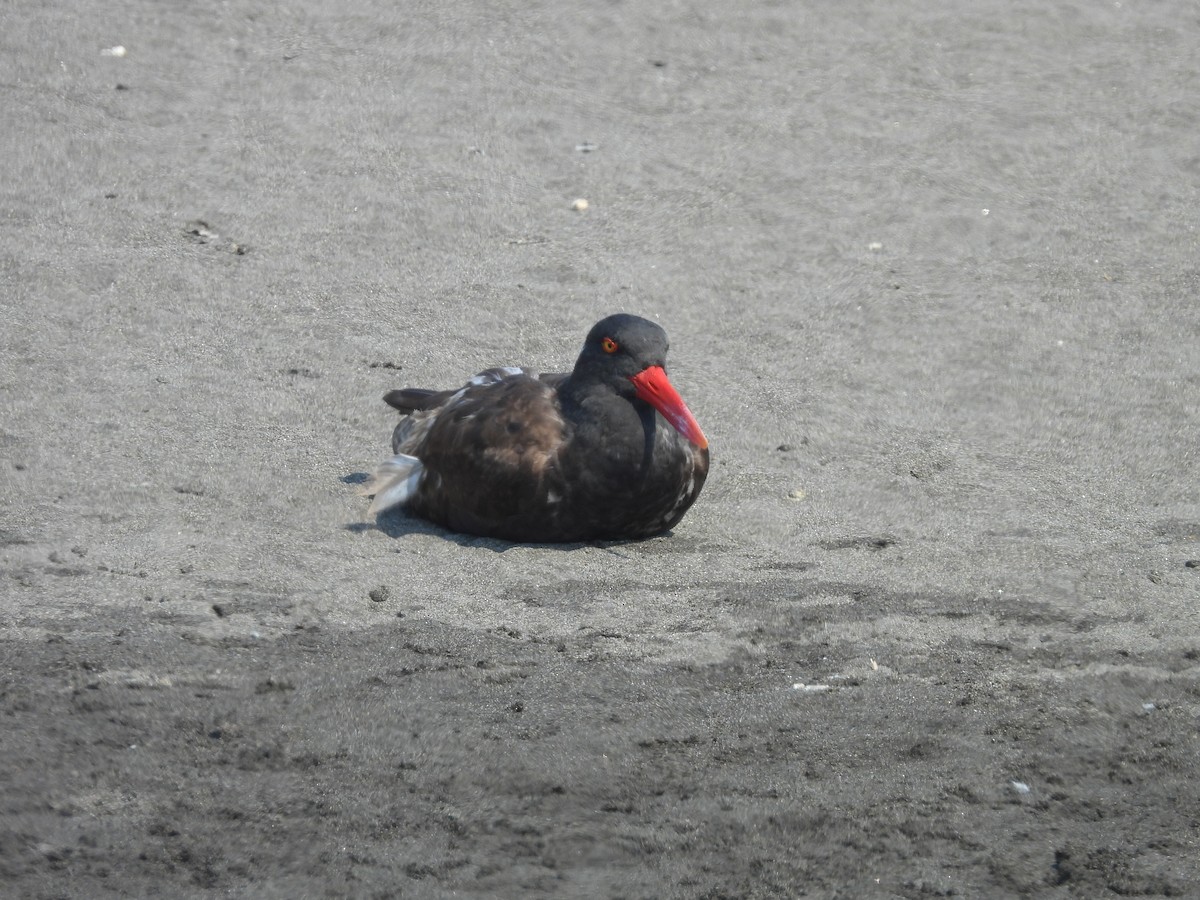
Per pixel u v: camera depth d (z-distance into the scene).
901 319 17.05
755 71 22.83
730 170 20.23
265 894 7.46
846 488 13.27
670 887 7.65
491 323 16.59
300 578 10.79
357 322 16.38
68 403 14.03
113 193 18.77
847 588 11.07
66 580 10.50
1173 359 16.28
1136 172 20.50
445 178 19.73
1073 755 8.83
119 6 23.25
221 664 9.42
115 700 8.90
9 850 7.62
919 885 7.71
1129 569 11.55
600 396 11.41
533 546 11.73
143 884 7.48
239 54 22.44
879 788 8.47
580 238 18.61
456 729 8.83
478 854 7.82
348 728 8.80
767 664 9.81
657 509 11.75
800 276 17.98
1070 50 23.70
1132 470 13.87
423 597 10.61
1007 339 16.66
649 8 24.27
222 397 14.47
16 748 8.34
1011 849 8.00
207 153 19.88
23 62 21.50
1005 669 9.84
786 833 8.07
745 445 14.12
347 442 13.74
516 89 21.98
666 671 9.65
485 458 11.52
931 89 22.50
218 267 17.36
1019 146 20.98
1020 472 13.77
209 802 8.09
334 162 19.92
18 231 17.66
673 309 17.17
